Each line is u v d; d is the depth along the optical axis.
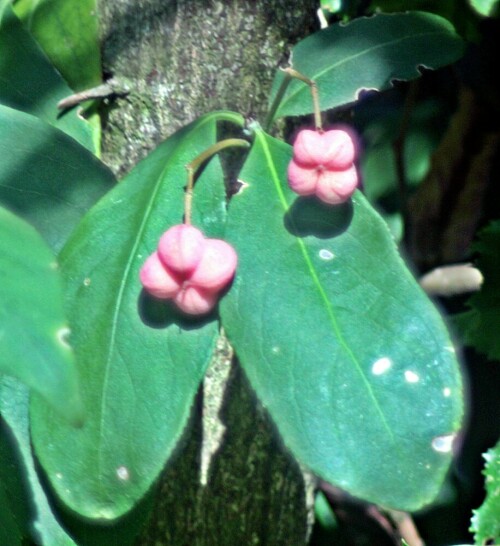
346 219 0.12
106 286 0.12
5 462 0.13
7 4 0.15
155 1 0.15
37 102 0.15
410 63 0.14
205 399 0.15
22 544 0.13
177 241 0.12
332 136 0.12
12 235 0.09
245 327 0.12
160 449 0.12
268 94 0.15
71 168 0.14
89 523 0.13
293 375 0.12
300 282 0.12
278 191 0.13
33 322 0.09
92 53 0.15
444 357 0.12
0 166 0.14
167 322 0.12
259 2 0.15
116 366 0.12
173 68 0.15
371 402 0.11
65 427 0.12
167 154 0.13
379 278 0.12
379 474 0.11
